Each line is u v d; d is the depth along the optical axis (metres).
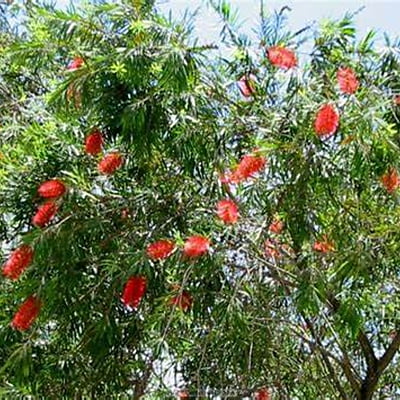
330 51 2.46
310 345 2.71
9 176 2.75
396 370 3.07
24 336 2.63
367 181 2.37
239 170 2.38
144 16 2.53
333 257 2.41
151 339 2.56
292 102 2.37
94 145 2.60
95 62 2.43
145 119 2.44
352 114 2.21
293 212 2.43
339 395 2.87
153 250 2.38
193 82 2.40
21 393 2.65
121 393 2.76
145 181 2.68
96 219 2.54
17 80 3.31
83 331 2.60
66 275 2.50
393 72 2.46
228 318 2.38
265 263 2.47
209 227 2.50
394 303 2.67
